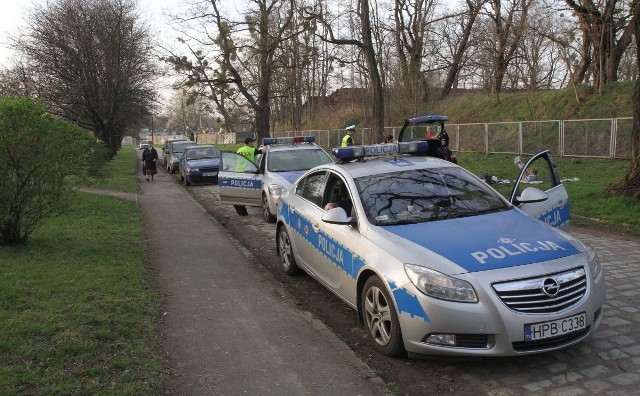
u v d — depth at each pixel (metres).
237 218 12.37
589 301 3.96
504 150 24.02
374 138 19.47
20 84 25.23
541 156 6.17
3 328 4.64
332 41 19.92
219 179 12.62
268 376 4.03
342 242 5.07
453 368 4.16
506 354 3.77
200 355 4.43
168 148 30.31
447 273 3.90
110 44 32.41
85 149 8.25
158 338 4.77
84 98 32.81
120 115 38.91
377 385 3.85
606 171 16.58
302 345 4.60
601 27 22.81
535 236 4.36
